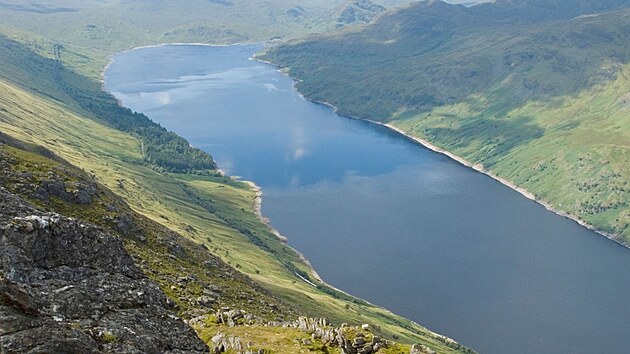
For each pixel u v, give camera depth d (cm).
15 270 4788
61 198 11350
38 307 4369
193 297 9831
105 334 4375
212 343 6844
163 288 9738
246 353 6319
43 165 11981
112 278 5559
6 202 5603
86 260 5588
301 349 6550
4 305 3681
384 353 6712
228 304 10225
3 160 11281
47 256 5297
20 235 5147
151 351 4478
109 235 6125
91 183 13150
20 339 3509
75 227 5812
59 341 3641
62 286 4841
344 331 7212
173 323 5175
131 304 5209
